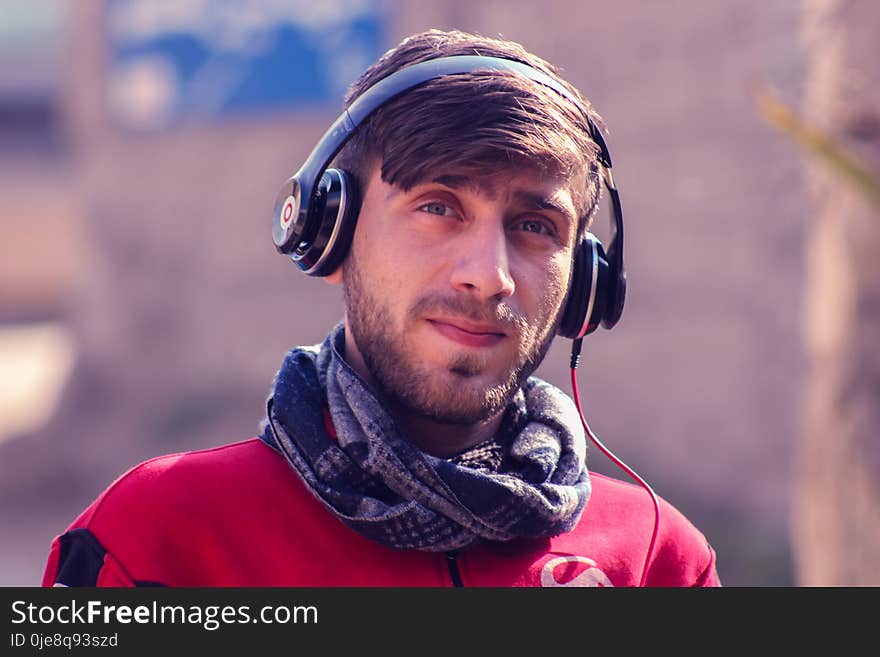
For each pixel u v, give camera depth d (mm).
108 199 27953
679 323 18750
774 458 17406
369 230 3799
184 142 26906
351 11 24469
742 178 17844
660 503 4609
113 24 27641
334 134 3869
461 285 3625
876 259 7977
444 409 3721
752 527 17234
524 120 3684
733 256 18031
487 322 3652
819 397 8805
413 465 3750
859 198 8078
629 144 19422
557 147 3717
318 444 3824
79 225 28781
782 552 16172
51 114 57281
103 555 3664
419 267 3670
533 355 3877
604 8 19625
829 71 8406
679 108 18672
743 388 17922
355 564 3824
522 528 3877
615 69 19594
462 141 3598
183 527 3742
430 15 22781
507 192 3688
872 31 7961
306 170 3922
